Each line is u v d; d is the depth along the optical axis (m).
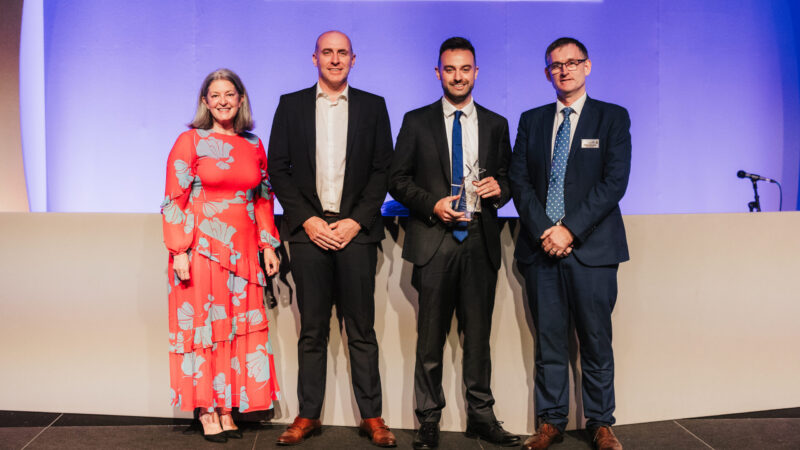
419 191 2.48
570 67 2.49
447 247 2.48
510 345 2.79
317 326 2.55
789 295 2.99
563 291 2.54
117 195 4.63
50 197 4.63
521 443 2.60
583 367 2.57
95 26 4.58
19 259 2.90
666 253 2.88
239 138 2.58
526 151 2.61
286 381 2.80
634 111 4.75
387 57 4.61
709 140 4.82
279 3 4.58
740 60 4.82
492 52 4.64
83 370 2.89
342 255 2.51
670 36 4.74
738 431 2.74
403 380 2.79
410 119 2.57
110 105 4.60
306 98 2.59
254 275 2.60
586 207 2.42
